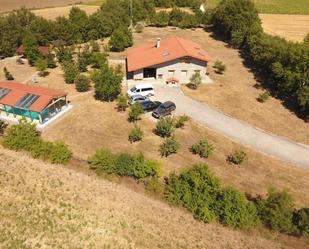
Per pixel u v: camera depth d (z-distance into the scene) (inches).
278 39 2795.3
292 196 1529.3
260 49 2659.9
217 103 2194.9
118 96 2151.8
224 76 2564.0
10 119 1943.9
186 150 1750.7
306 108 2114.9
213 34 3484.3
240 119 2059.5
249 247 1264.8
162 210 1376.7
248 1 3245.6
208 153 1697.8
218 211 1353.3
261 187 1565.0
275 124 2044.8
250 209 1339.8
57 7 4360.2
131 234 1258.6
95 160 1502.2
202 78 2461.9
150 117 1995.6
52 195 1395.2
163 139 1812.3
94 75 2138.3
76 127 1870.1
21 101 1913.1
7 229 1243.8
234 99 2260.1
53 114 1967.3
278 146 1860.2
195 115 2050.9
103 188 1449.3
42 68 2463.1
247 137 1907.0
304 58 2206.0
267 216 1330.0
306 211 1328.7
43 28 3031.5
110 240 1227.2
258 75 2623.0
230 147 1813.5
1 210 1316.4
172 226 1311.5
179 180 1439.5
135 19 3663.9
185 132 1891.0
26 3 4552.2
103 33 3297.2
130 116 1910.7
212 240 1274.6
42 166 1546.5
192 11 4200.3
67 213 1320.1
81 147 1717.5
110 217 1318.9
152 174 1493.6
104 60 2566.4
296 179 1637.6
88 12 4114.2
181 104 2149.4
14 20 3122.5
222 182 1565.0
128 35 3024.1
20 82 2380.7
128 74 2485.2
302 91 2095.2
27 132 1641.2
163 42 2613.2
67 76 2357.3
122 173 1493.6
